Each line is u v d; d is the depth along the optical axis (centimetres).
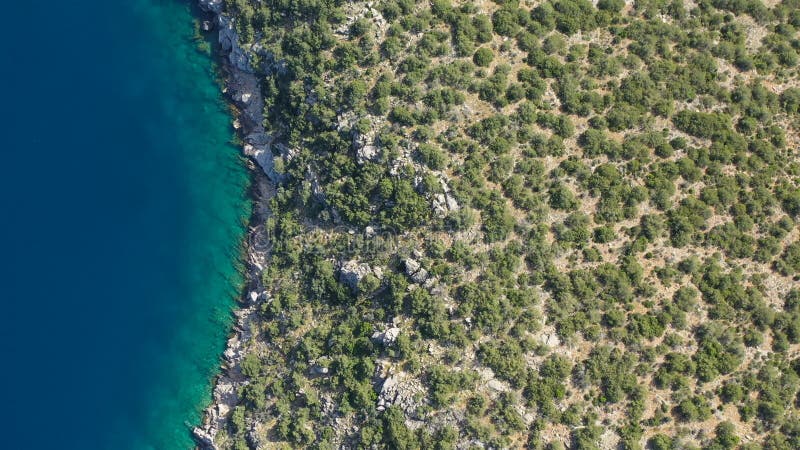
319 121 8894
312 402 8519
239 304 9362
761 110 8556
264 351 8981
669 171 8375
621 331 7988
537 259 8162
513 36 8794
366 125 8562
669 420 7844
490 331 8094
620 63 8725
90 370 9362
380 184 8456
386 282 8475
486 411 7988
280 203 9169
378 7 8819
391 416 8088
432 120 8506
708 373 7831
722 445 7725
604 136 8488
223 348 9306
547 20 8825
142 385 9344
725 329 8000
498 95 8569
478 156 8400
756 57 8794
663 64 8700
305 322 8875
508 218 8269
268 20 9119
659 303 8088
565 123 8494
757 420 7806
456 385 8006
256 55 9244
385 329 8381
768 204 8300
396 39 8694
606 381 7906
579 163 8419
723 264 8200
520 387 7981
